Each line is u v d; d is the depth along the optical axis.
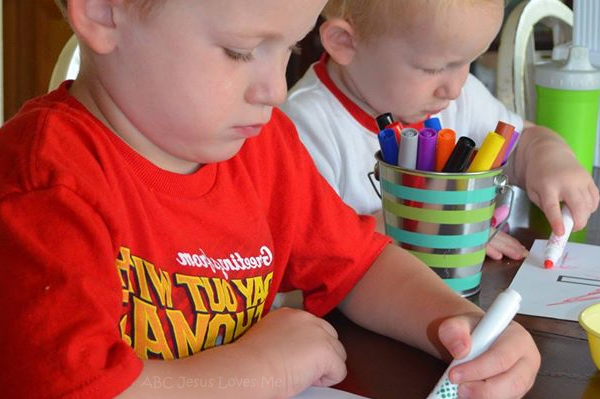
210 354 0.77
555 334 0.91
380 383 0.82
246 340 0.81
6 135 0.75
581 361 0.85
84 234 0.69
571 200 1.31
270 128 1.01
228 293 0.88
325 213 1.00
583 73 1.50
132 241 0.80
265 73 0.75
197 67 0.73
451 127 1.50
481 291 1.04
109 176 0.77
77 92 0.81
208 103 0.74
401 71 1.23
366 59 1.26
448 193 0.99
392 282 0.96
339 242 0.99
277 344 0.80
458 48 1.19
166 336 0.82
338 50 1.28
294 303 1.07
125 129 0.80
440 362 0.87
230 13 0.70
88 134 0.77
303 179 1.01
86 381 0.64
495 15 1.17
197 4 0.71
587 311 0.85
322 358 0.80
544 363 0.85
